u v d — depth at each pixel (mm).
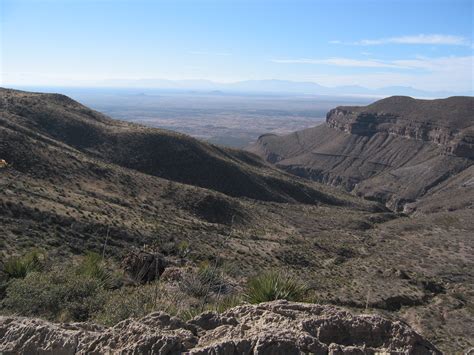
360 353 4324
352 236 67625
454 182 160750
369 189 180125
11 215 29656
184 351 4297
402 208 161750
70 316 9055
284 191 102875
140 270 14211
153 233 38062
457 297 34125
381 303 30625
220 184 87875
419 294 34000
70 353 4535
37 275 10812
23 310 9125
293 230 66312
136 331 4551
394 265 47344
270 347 4176
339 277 37250
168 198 62062
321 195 110375
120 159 81312
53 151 56938
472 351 5082
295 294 8016
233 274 13641
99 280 10828
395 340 4625
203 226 52094
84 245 27375
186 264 16734
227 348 4191
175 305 8500
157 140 89500
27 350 4664
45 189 41781
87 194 49844
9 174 41938
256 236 53938
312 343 4273
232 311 5227
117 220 38750
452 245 59906
